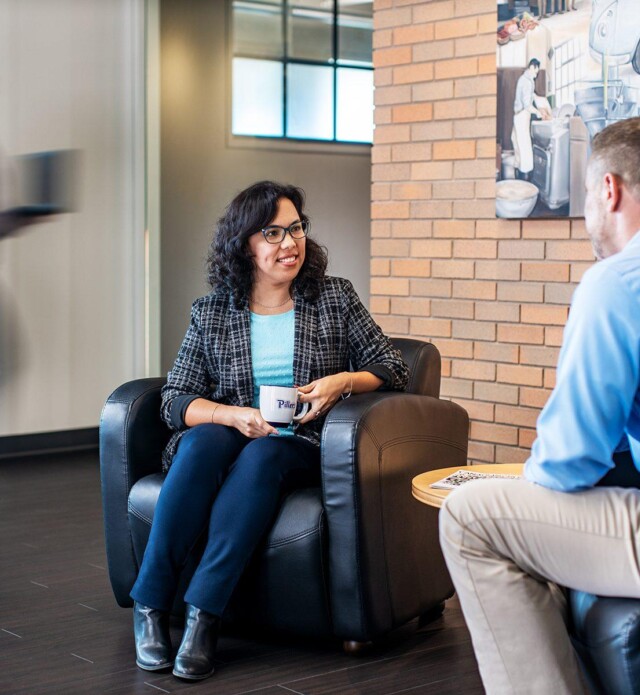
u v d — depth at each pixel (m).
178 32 5.77
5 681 2.51
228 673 2.55
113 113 5.79
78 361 5.80
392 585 2.66
